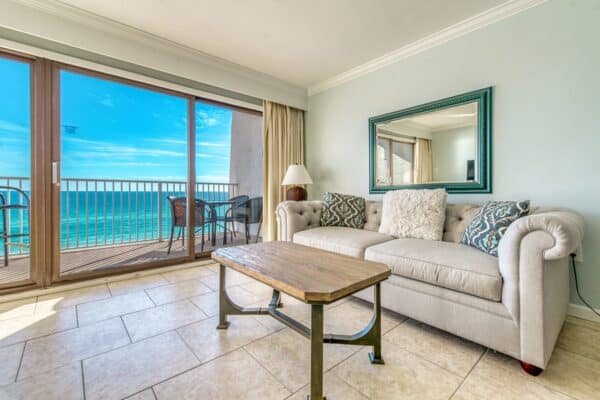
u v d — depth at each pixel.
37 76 2.15
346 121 3.39
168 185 3.01
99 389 1.12
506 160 2.11
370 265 1.36
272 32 2.46
